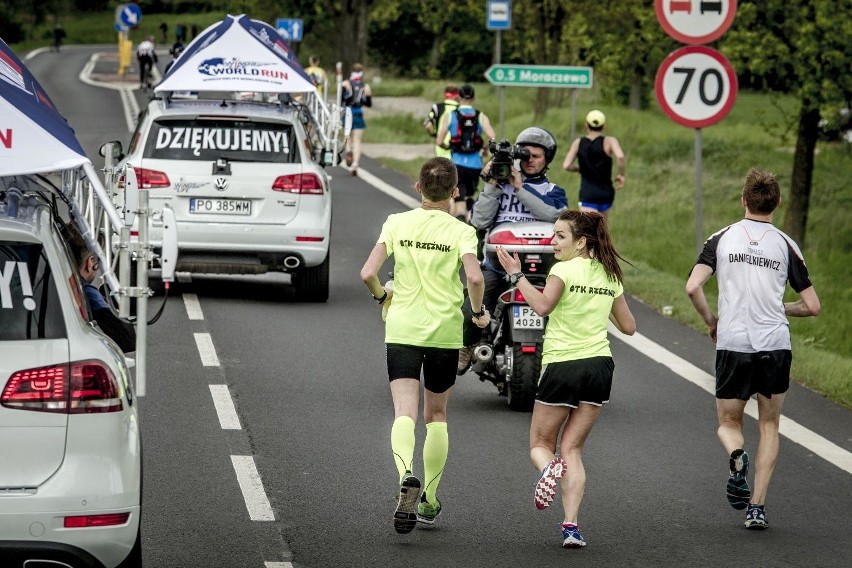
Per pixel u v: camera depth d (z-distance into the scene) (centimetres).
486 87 16062
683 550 1995
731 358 2127
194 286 4247
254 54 4309
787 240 2152
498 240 2722
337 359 3244
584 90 15288
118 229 1750
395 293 2038
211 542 1939
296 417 2683
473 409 2834
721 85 3519
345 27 18238
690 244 6141
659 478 2377
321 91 9306
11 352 1485
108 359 1527
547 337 2025
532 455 2025
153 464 2323
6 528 1463
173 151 3894
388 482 2277
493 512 2155
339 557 1900
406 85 15825
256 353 3275
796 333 4938
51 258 1539
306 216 3919
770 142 10594
